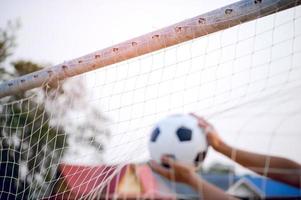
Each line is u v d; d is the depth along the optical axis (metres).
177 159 2.16
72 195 3.71
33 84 4.24
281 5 2.84
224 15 3.06
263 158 2.14
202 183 1.98
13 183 5.76
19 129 6.42
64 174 4.10
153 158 2.22
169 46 3.41
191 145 2.16
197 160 2.18
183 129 2.18
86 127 5.34
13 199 5.69
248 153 2.17
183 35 3.28
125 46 3.58
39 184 4.64
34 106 6.40
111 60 3.68
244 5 2.97
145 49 3.48
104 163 3.66
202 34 3.22
